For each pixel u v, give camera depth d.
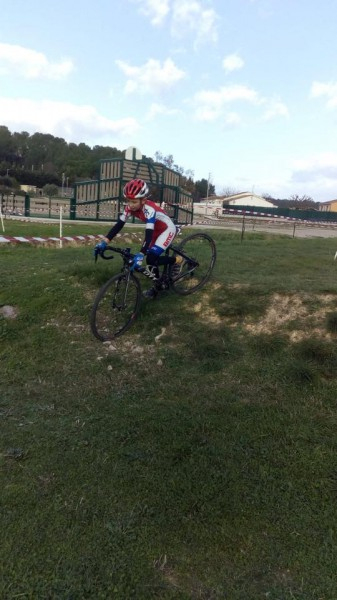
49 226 19.42
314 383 3.89
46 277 6.49
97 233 16.27
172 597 2.20
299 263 7.64
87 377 4.32
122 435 3.37
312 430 3.36
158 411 3.66
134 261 4.62
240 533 2.54
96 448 3.24
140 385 4.11
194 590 2.24
